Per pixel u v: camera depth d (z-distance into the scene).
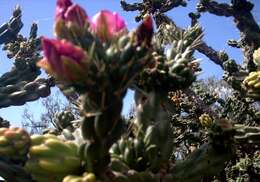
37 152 0.25
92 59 0.22
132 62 0.22
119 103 0.23
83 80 0.22
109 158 0.24
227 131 0.30
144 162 0.28
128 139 0.29
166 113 0.29
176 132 0.57
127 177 0.26
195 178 0.30
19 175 0.30
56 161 0.25
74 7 0.23
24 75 0.52
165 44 0.35
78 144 0.26
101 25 0.23
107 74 0.22
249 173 0.53
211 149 0.30
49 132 0.38
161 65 0.29
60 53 0.21
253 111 0.55
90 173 0.24
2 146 0.26
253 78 0.39
